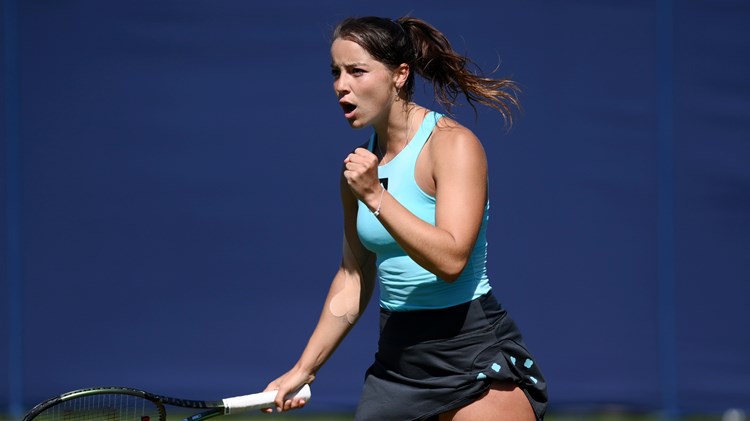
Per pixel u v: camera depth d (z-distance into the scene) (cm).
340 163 2447
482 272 1220
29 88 2456
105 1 2444
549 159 2414
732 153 2412
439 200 1143
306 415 2459
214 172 2448
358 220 1216
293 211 2444
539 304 2414
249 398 1297
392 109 1204
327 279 2441
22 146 2455
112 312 2445
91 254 2445
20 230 2448
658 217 2414
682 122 2416
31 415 1205
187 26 2445
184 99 2448
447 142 1161
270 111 2447
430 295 1198
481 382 1195
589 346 2412
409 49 1205
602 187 2416
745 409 2402
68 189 2453
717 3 2411
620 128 2416
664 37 2416
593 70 2422
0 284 2444
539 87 2420
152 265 2445
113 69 2452
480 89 1305
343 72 1183
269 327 2439
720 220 2411
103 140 2455
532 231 2414
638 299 2416
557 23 2423
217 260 2447
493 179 2412
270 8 2444
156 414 1304
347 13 2445
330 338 1341
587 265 2414
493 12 2430
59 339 2442
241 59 2445
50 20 2452
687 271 2414
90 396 1253
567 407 2411
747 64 2409
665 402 2411
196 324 2444
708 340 2411
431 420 1248
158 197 2447
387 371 1251
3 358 2436
